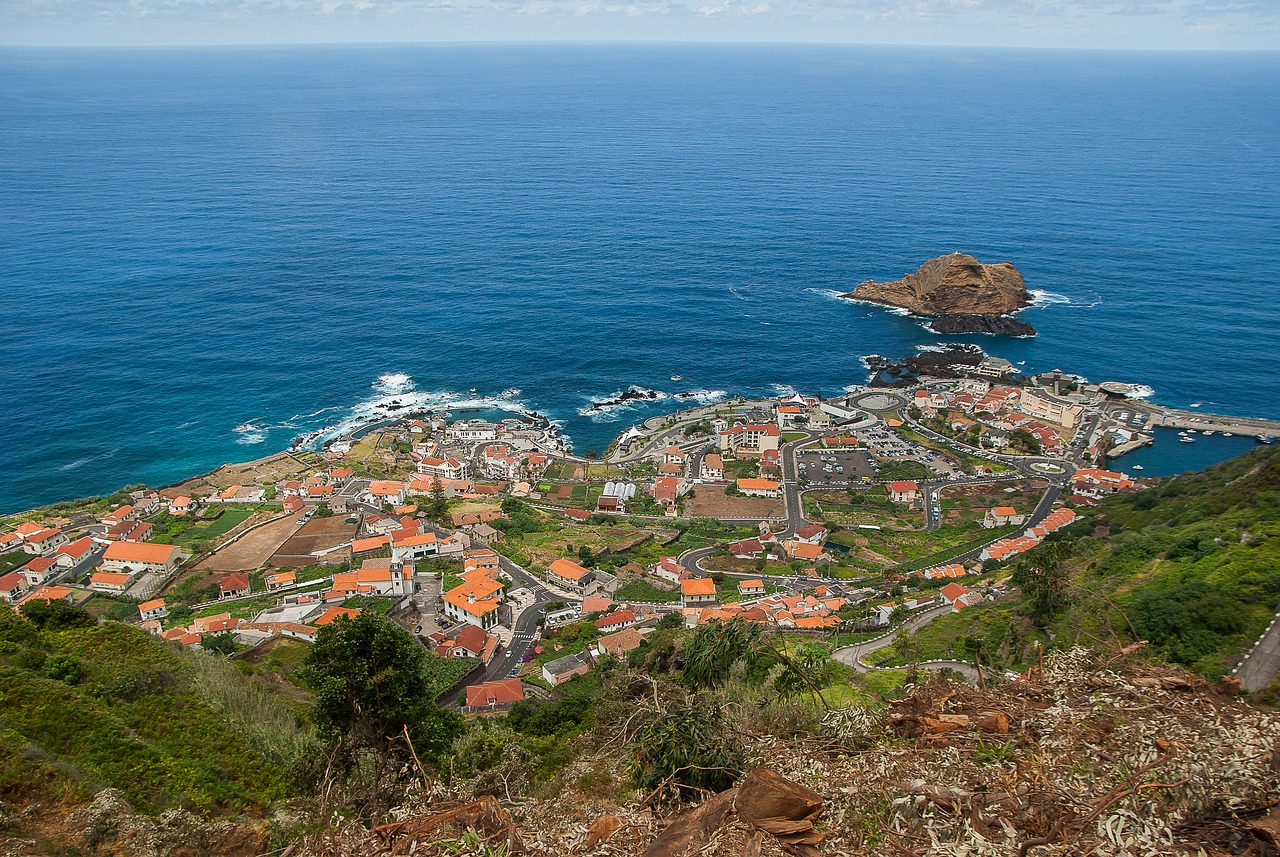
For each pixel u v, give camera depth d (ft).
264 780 90.94
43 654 114.01
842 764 47.01
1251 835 35.94
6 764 80.69
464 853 44.06
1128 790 38.58
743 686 86.48
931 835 37.93
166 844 68.80
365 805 62.75
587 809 51.11
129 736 95.09
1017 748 46.14
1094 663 53.26
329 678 89.10
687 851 40.19
